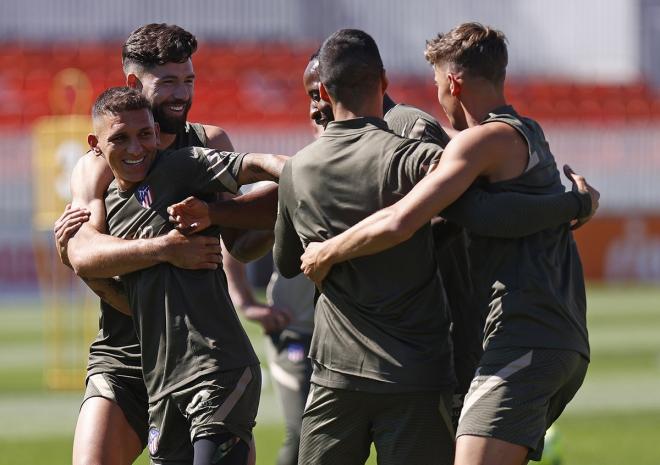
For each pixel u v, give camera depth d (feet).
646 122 319.06
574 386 50.98
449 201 47.78
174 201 53.21
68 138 125.70
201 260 51.90
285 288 73.61
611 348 164.45
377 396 49.34
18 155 254.88
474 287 50.93
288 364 72.59
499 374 48.26
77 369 146.61
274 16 350.43
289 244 52.85
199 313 52.03
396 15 350.64
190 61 55.52
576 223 51.65
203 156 53.21
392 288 49.29
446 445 49.90
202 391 51.24
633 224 283.38
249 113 318.24
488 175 49.49
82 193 55.21
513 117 50.21
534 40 355.56
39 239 229.25
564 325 49.19
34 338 183.93
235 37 348.79
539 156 50.14
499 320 49.11
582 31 355.36
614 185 284.61
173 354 52.03
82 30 341.62
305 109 322.96
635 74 354.54
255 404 52.80
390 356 49.03
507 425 47.60
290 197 51.24
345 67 50.14
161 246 51.60
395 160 49.21
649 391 128.88
